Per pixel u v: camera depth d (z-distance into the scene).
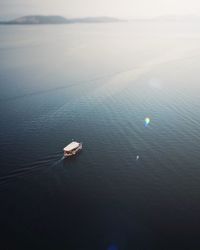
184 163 83.50
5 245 57.94
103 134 100.44
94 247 57.84
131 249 57.25
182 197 70.44
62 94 142.38
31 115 117.06
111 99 134.62
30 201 69.56
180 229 61.38
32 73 182.50
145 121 110.06
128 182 76.31
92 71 187.25
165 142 94.81
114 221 63.94
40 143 94.38
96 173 79.94
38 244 58.28
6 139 97.06
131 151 90.00
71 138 97.75
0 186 74.56
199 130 102.25
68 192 72.69
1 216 65.06
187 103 127.44
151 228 61.84
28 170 80.69
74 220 64.31
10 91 147.00
